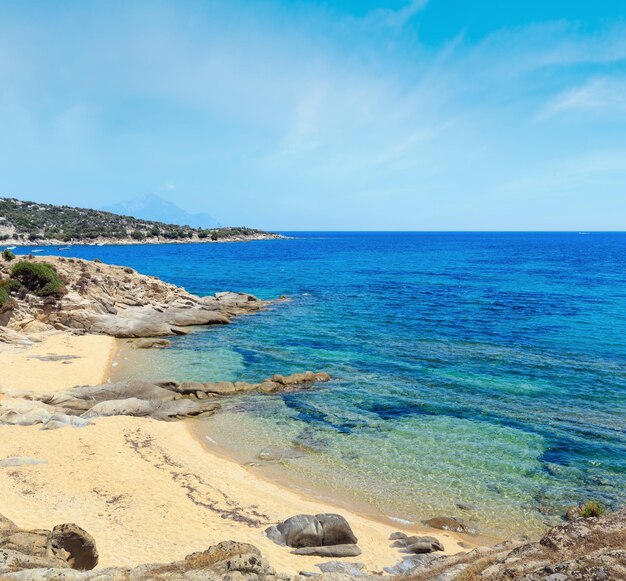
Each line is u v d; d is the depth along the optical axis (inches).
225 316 2194.9
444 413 1101.1
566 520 701.3
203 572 431.5
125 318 1968.5
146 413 1077.1
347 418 1080.2
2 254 2329.0
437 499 762.8
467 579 429.4
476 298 2790.4
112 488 745.6
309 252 7770.7
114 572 429.1
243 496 756.0
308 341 1807.3
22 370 1333.7
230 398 1207.6
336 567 552.4
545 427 1018.7
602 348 1659.7
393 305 2571.4
